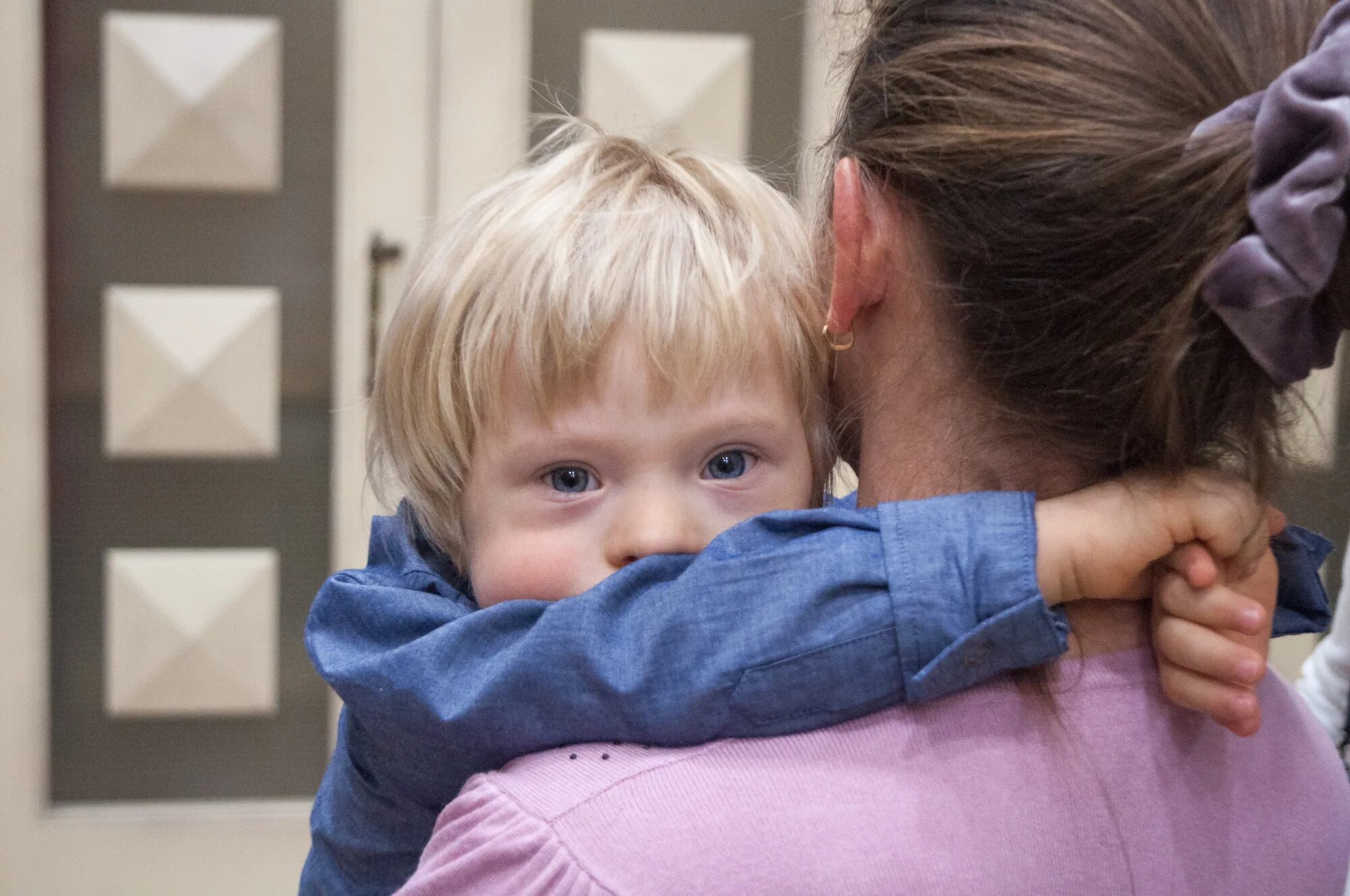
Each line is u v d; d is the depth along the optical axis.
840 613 0.51
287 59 1.95
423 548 0.72
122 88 1.91
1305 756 0.57
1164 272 0.47
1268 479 0.51
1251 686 0.50
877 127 0.55
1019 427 0.52
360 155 1.94
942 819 0.48
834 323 0.57
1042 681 0.52
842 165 0.55
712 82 1.99
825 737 0.51
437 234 0.68
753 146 2.03
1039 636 0.49
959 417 0.54
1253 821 0.53
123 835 1.98
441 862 0.53
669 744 0.52
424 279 0.66
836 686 0.51
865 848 0.47
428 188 1.96
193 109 1.91
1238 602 0.49
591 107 1.98
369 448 0.74
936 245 0.52
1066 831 0.49
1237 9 0.50
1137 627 0.54
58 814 1.97
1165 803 0.51
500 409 0.62
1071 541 0.50
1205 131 0.47
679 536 0.61
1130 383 0.48
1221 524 0.50
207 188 1.95
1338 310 0.48
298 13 1.94
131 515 1.99
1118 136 0.47
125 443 1.97
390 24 1.93
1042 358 0.50
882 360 0.56
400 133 1.94
